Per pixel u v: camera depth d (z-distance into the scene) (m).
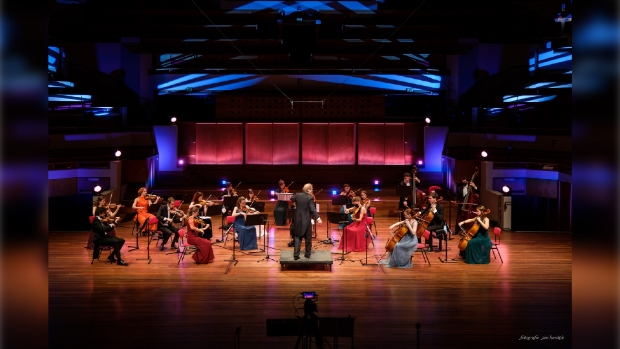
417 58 23.19
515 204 21.53
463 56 22.91
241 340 8.51
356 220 13.39
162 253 13.40
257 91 22.94
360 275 11.64
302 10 22.66
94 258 12.55
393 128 21.91
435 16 22.28
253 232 13.61
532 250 13.95
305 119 22.14
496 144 21.42
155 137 21.61
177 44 22.61
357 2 22.59
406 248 12.12
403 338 8.59
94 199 17.03
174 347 8.25
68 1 21.58
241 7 22.39
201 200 14.11
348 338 8.56
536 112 22.69
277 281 11.23
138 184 19.88
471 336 8.67
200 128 21.91
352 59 23.05
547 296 10.45
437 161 21.89
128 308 9.77
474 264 12.55
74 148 20.22
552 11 22.25
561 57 22.56
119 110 22.53
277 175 22.00
